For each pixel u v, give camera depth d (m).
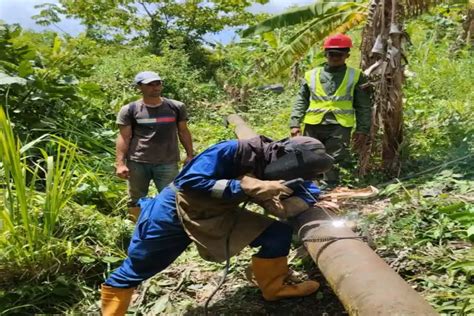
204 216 3.38
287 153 3.21
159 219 3.44
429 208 4.30
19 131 6.52
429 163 5.86
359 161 5.70
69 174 4.66
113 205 5.58
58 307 3.97
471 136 6.00
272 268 3.59
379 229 4.16
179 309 3.82
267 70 6.99
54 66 7.14
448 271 3.39
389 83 5.72
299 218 3.36
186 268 4.32
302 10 6.52
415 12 5.77
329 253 2.96
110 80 10.47
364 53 6.01
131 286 3.52
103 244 4.62
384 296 2.45
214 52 15.97
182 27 16.91
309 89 5.63
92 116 7.92
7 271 4.04
